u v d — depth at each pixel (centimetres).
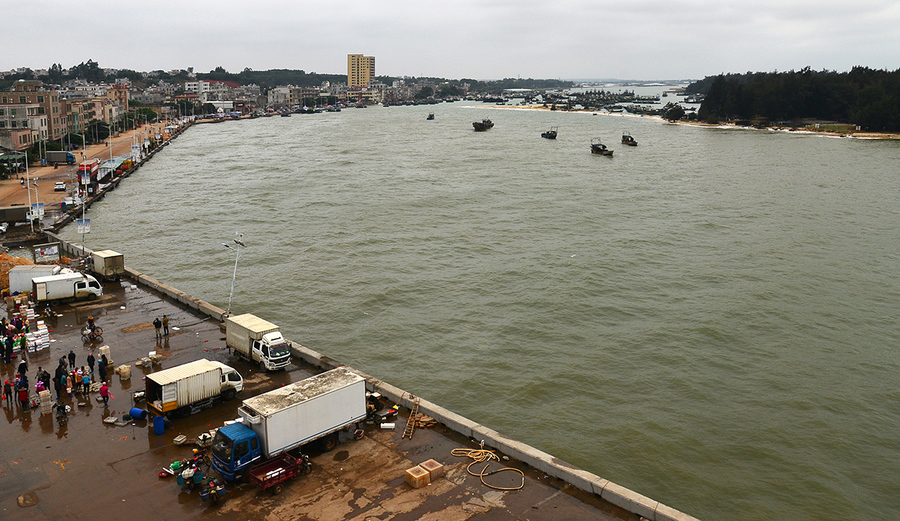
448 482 3366
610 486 3241
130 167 17200
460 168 17862
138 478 3381
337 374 3809
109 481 3353
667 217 11969
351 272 8581
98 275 6962
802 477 4438
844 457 4678
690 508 4109
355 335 6581
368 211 12238
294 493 3256
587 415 5162
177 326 5688
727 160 19925
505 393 5478
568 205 12900
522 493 3284
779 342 6556
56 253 7669
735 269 8881
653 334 6694
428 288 8000
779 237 10612
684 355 6231
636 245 10025
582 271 8656
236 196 13788
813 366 6056
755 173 17225
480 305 7456
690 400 5419
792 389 5616
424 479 3322
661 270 8812
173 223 11300
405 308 7344
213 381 4112
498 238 10375
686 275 8600
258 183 15400
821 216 12106
